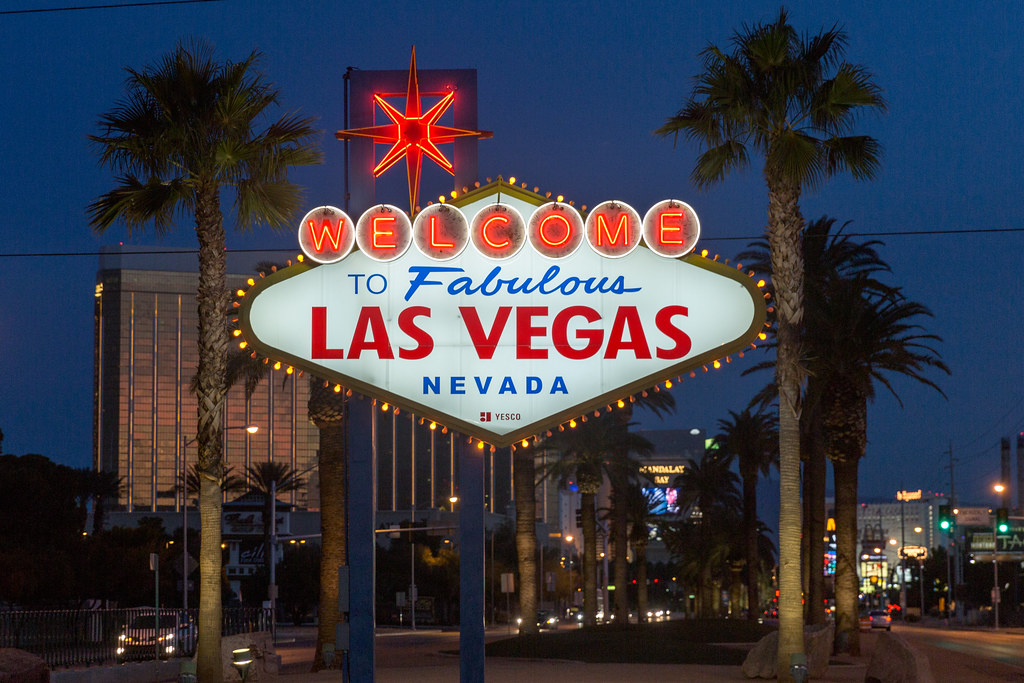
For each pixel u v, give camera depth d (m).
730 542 92.88
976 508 128.88
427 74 20.19
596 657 36.34
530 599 50.12
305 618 127.38
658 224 18.80
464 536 19.06
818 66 25.33
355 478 19.44
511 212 18.94
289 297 18.86
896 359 38.66
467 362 18.77
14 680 16.20
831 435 39.94
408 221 18.92
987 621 124.94
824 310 39.06
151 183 23.98
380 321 18.81
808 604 45.06
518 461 51.16
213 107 23.81
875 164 25.56
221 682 23.12
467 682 18.83
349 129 19.97
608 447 57.88
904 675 21.61
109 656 30.17
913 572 196.75
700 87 25.06
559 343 18.72
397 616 117.81
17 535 66.62
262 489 113.56
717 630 51.16
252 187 24.23
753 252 41.66
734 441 67.94
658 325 18.67
